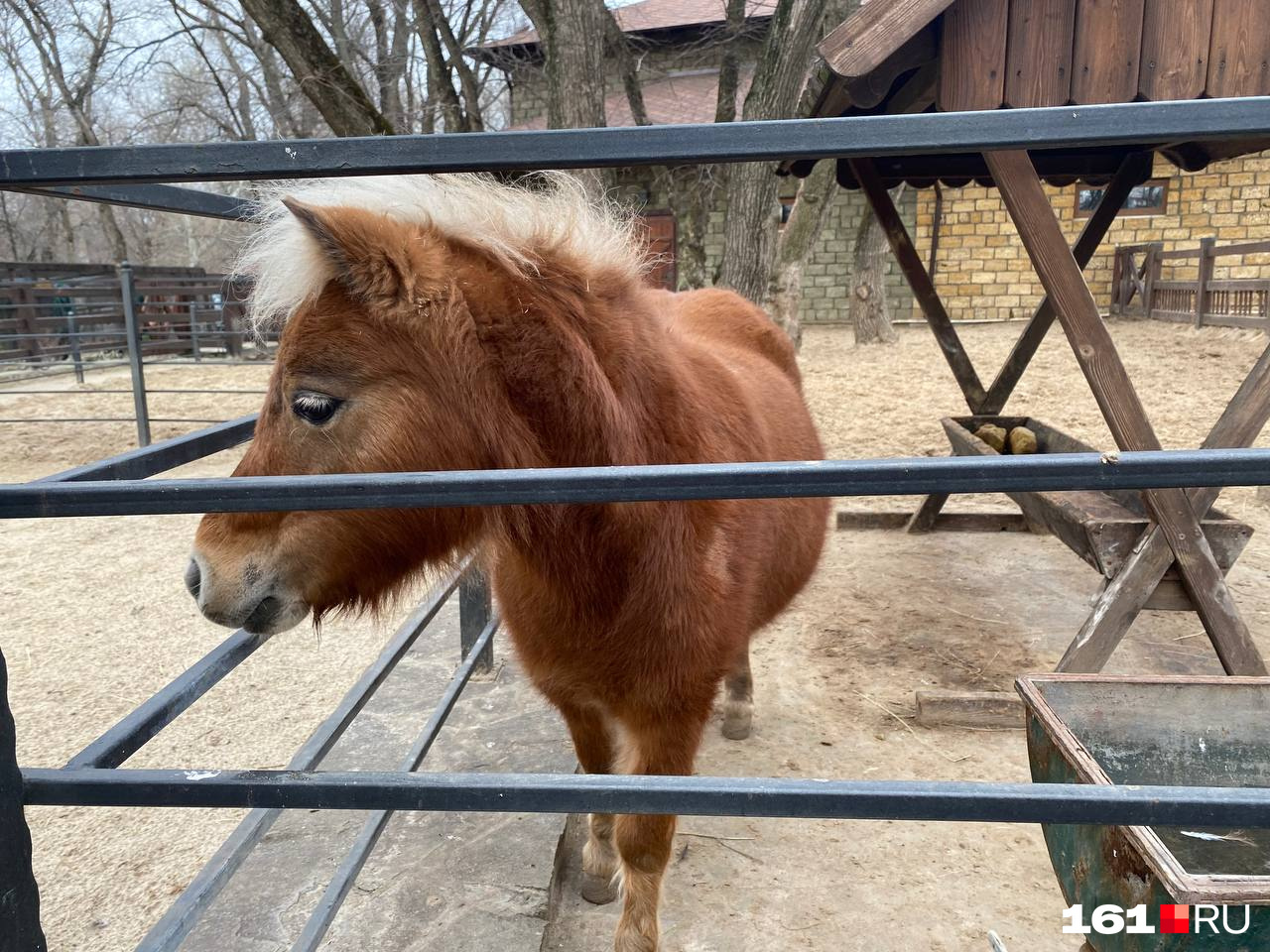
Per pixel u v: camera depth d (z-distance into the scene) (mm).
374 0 11297
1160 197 16844
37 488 993
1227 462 928
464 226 1515
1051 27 2834
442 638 3961
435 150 945
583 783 1006
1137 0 2816
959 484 960
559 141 940
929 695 3229
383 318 1362
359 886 2289
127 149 958
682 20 16266
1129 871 1738
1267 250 11359
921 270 5059
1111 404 2775
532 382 1493
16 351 11484
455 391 1423
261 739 3172
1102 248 17266
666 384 1746
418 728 3117
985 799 959
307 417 1386
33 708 3443
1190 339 12117
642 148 939
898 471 963
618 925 2004
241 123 20547
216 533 1464
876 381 10312
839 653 3812
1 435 8969
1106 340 2748
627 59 10289
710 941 2225
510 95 16172
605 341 1618
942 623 4098
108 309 14391
